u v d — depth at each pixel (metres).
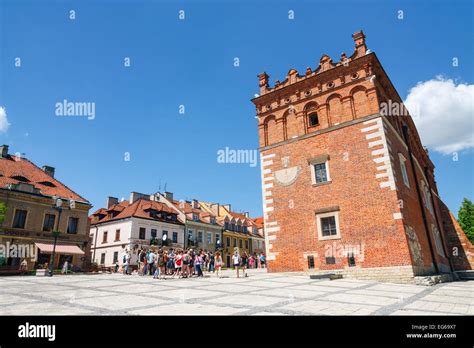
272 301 8.80
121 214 48.53
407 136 26.11
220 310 7.30
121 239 45.38
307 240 20.03
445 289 12.88
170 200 57.12
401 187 19.41
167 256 21.39
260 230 73.12
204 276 20.17
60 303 8.14
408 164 23.88
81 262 36.16
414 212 21.05
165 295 10.05
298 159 21.95
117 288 12.20
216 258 20.86
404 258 16.70
